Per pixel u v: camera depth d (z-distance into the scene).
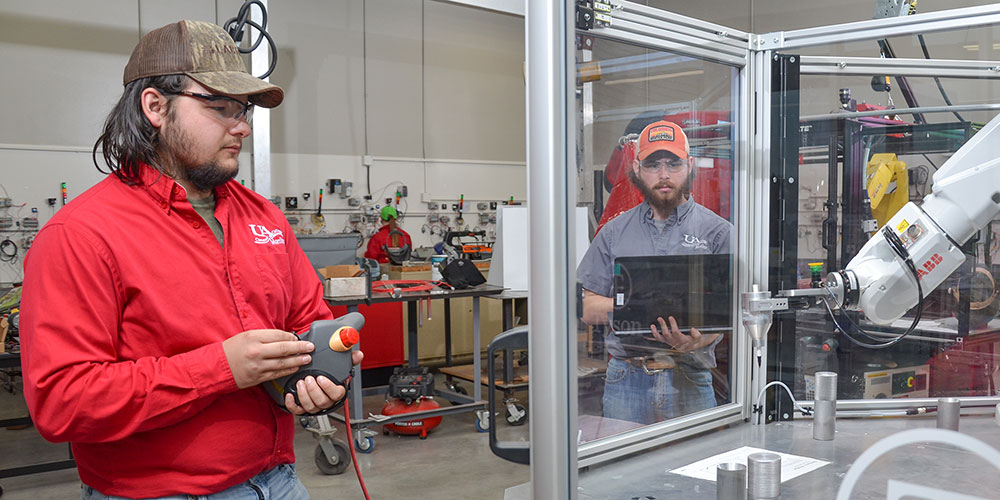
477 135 7.62
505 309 4.68
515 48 7.85
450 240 6.98
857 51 1.27
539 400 1.00
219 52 1.26
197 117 1.23
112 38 5.72
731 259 1.38
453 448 4.12
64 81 5.56
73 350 1.12
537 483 1.01
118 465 1.22
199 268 1.25
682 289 1.29
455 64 7.43
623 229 1.20
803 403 1.39
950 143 1.16
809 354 1.36
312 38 6.57
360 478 1.59
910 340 1.23
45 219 5.55
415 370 4.30
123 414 1.13
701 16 1.30
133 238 1.20
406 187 7.15
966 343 1.16
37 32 5.44
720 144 1.36
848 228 1.30
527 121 0.99
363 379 5.66
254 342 1.18
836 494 1.04
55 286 1.13
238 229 1.36
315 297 1.56
